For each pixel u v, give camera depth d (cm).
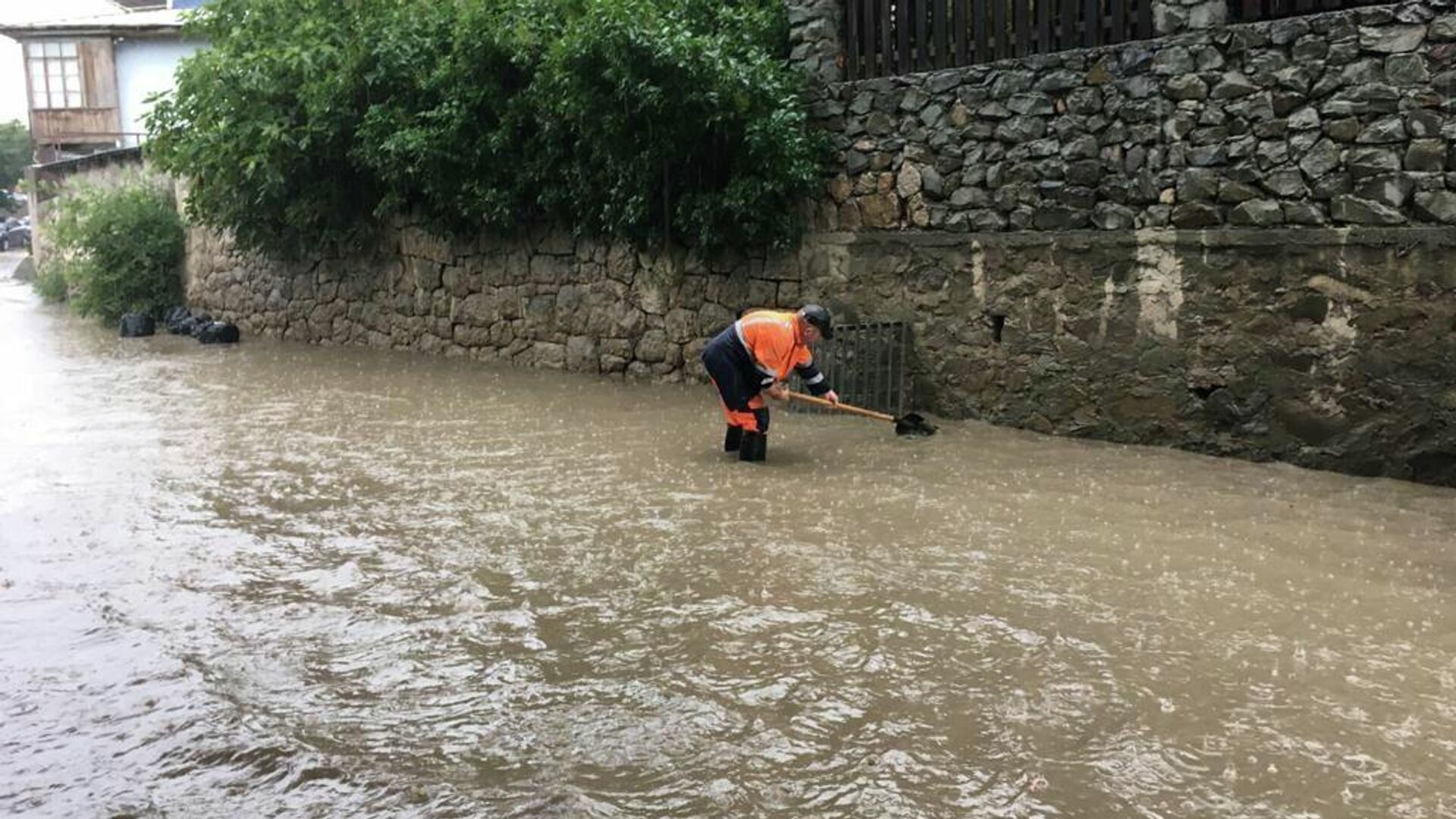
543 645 453
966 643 448
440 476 765
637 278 1169
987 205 885
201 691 412
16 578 552
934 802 326
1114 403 827
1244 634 455
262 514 671
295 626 479
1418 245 673
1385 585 513
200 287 1883
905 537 597
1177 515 633
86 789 342
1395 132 677
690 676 419
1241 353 757
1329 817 317
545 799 329
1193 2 758
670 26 966
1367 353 700
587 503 682
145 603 511
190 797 336
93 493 729
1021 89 854
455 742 368
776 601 500
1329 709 385
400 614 491
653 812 322
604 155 1071
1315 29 706
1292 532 596
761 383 778
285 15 1515
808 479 732
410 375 1270
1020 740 364
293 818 322
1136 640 450
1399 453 695
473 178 1247
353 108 1416
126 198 1928
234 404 1098
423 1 1354
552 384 1177
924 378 944
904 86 927
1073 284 840
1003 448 816
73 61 2689
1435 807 321
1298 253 724
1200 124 762
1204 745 360
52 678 426
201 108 1516
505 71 1195
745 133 956
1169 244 784
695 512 655
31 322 2002
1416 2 664
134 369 1381
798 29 993
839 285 995
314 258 1608
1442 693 397
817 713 386
